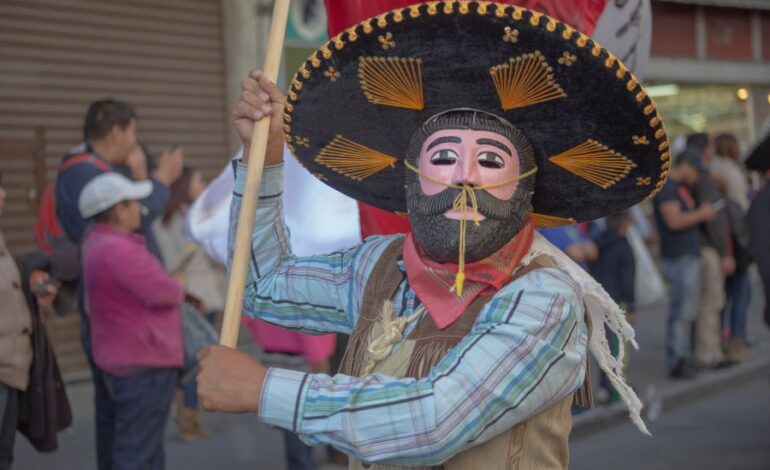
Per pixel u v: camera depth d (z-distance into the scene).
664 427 6.74
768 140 5.58
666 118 14.53
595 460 5.89
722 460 5.83
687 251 7.80
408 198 1.86
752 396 7.80
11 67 7.22
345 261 2.07
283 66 9.01
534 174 1.88
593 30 2.67
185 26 8.44
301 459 4.67
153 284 4.07
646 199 1.95
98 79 7.79
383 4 2.47
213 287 6.43
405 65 1.79
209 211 4.27
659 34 13.82
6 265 3.60
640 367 8.53
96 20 7.75
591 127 1.79
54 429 3.88
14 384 3.58
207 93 8.65
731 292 8.66
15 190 7.24
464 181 1.75
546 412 1.74
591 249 6.41
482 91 1.79
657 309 12.33
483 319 1.69
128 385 4.15
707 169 7.91
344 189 2.26
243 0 8.71
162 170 5.99
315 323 2.10
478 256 1.77
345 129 2.02
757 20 15.22
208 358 1.70
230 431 6.38
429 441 1.55
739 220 8.53
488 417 1.58
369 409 1.57
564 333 1.66
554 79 1.71
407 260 1.86
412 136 1.94
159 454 4.26
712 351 8.46
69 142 7.61
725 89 15.07
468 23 1.66
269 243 2.11
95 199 4.16
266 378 1.63
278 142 2.06
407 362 1.75
